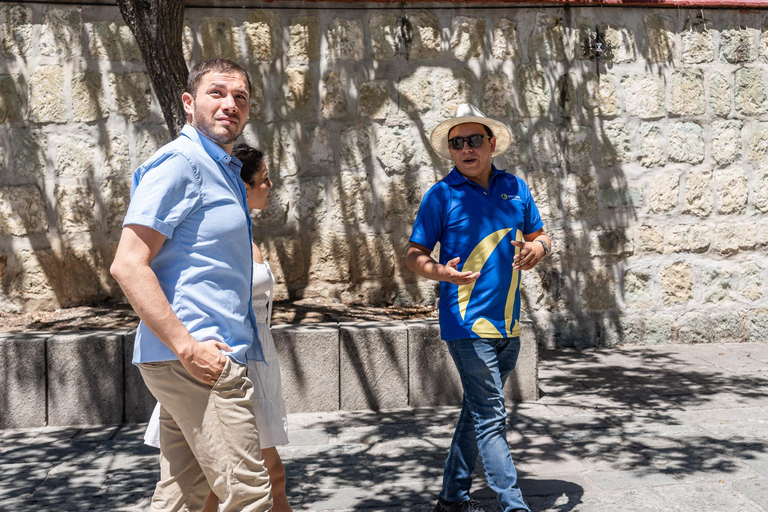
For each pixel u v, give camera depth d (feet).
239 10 22.15
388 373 17.71
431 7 22.75
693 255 24.09
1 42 21.27
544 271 23.48
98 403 16.85
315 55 22.52
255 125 22.49
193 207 7.70
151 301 7.30
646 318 23.95
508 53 23.11
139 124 21.98
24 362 16.62
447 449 14.84
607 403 17.75
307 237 22.85
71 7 21.49
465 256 10.90
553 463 13.83
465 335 10.69
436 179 23.08
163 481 8.73
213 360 7.55
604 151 23.56
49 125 21.61
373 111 22.79
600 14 23.35
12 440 15.80
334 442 15.35
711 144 24.09
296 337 17.40
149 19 17.65
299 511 11.92
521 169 23.34
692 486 12.54
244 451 7.73
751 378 19.84
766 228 24.20
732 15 23.97
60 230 21.79
